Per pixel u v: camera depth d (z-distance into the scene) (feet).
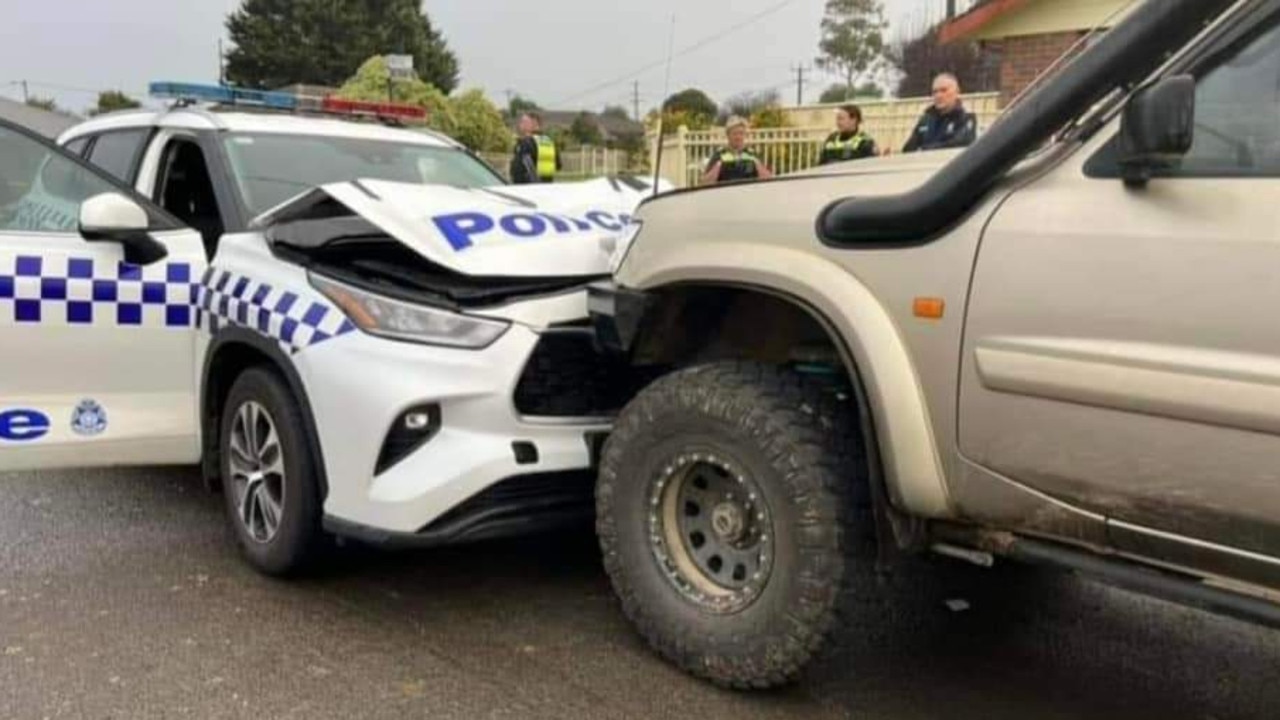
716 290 10.18
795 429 9.52
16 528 14.71
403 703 10.00
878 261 8.77
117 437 13.60
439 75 171.73
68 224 13.47
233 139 16.71
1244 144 7.31
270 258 12.93
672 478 10.46
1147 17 7.50
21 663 10.70
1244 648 11.55
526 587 12.86
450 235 11.68
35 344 13.01
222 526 14.90
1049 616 12.33
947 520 8.91
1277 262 6.90
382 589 12.75
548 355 11.52
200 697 10.07
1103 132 7.86
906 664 11.07
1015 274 8.01
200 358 13.78
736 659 9.96
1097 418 7.71
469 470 10.95
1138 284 7.45
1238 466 7.15
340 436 11.58
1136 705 10.34
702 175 37.47
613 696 10.16
